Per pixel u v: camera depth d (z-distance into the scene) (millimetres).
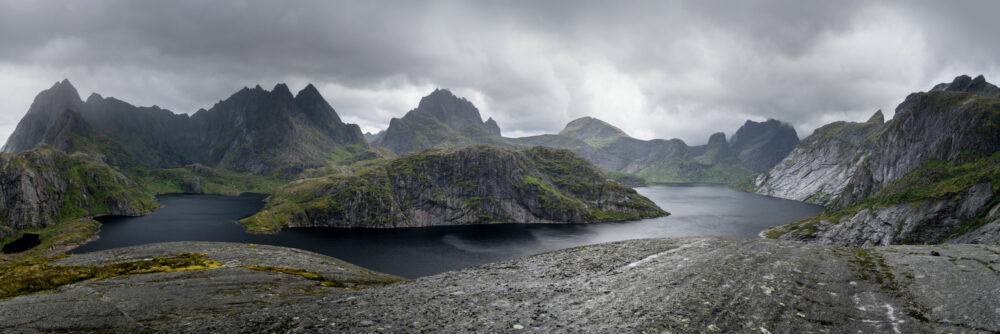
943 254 29109
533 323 19203
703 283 24141
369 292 28031
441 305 23094
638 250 38625
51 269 40781
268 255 54594
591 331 17641
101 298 31016
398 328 19203
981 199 199500
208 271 42812
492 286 28016
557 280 28688
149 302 29969
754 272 26281
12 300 30062
